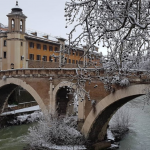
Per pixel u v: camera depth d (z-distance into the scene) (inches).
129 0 228.2
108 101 835.4
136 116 1483.8
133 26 250.5
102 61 298.0
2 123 1325.0
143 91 725.3
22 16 1873.8
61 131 914.1
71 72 980.6
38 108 1697.8
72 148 867.4
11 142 1063.0
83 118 924.0
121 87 792.3
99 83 863.1
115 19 262.1
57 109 1073.5
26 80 1159.6
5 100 1515.7
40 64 2007.9
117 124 1190.3
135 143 1019.3
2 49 1886.1
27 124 1386.6
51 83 1045.8
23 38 1882.4
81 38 269.4
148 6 256.5
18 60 1841.8
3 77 1284.4
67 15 253.9
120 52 293.9
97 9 255.8
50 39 2233.0
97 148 924.0
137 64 356.5
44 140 916.6
